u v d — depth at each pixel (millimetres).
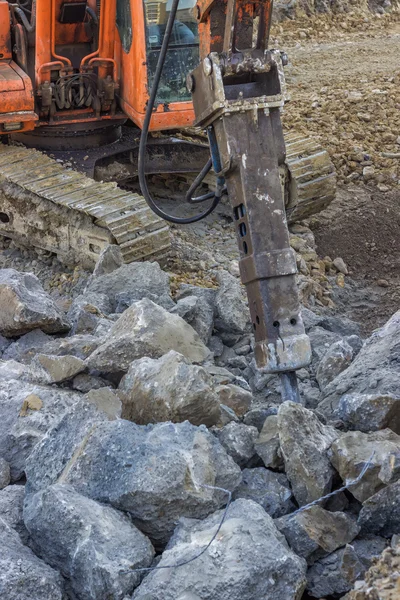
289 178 9508
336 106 13523
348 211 10672
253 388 5965
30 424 4938
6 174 8992
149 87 8992
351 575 3953
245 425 4812
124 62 9344
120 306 6855
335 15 19484
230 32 4930
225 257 8953
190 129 10438
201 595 3635
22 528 4262
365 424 4668
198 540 3877
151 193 10477
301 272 8977
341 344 5988
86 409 4656
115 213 8172
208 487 4141
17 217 9078
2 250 9516
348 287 9195
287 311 5008
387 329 5852
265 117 5023
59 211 8625
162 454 4156
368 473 4227
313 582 4008
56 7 8961
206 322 6391
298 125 12836
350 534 4168
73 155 9766
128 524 4043
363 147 12180
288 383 5109
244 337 6566
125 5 8969
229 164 5012
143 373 4910
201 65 5027
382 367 5445
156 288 7000
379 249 10039
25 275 6684
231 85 5105
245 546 3777
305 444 4395
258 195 5000
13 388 5230
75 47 9578
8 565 3811
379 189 11203
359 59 16906
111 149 9922
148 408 4762
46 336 6301
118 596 3738
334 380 5547
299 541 4043
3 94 8930
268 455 4570
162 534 4117
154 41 8883
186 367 4773
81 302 6785
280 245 5008
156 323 5652
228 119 4988
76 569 3850
